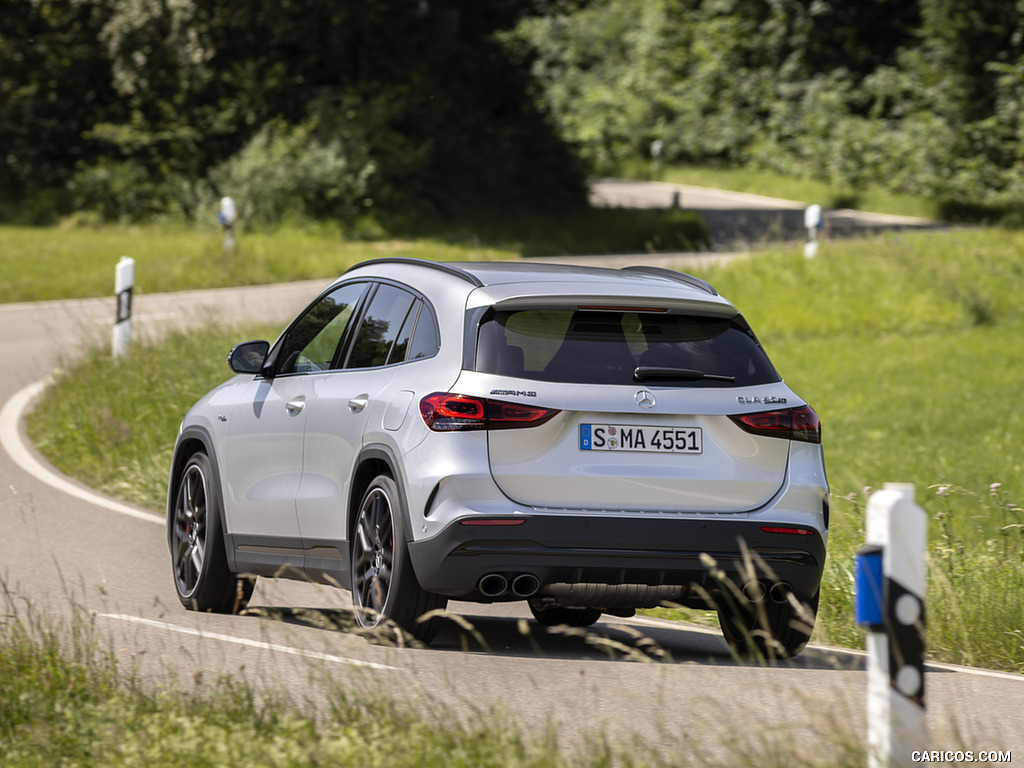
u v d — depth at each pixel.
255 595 28.62
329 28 141.75
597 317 21.62
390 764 13.88
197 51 135.00
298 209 134.38
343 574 22.98
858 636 26.22
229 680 16.81
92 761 14.60
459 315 21.52
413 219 140.38
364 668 19.59
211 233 131.50
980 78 192.62
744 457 21.33
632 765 13.84
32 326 74.12
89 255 107.62
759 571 21.11
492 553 20.34
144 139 141.25
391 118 142.62
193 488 27.56
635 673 20.75
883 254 94.81
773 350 80.81
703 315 22.12
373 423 22.02
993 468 48.28
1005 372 73.25
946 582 26.02
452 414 20.64
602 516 20.53
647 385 21.11
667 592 21.20
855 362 76.69
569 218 151.75
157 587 28.92
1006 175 188.00
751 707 18.30
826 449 53.38
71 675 17.31
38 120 147.25
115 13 139.50
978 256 98.56
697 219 143.50
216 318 69.44
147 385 49.12
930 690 20.58
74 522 36.25
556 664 21.27
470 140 154.75
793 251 96.94
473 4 162.38
